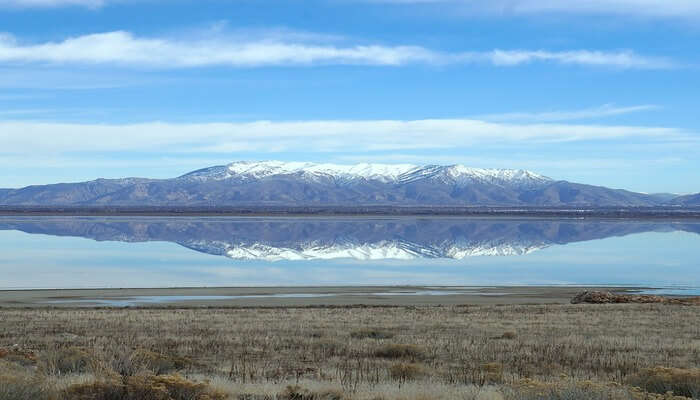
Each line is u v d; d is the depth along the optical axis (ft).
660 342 94.94
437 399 51.70
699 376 54.95
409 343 90.17
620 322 120.26
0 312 133.69
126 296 175.94
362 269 271.08
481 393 52.60
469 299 176.65
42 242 398.83
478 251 371.35
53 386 47.09
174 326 109.60
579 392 45.83
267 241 433.48
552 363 76.79
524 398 45.91
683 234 510.99
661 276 245.04
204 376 63.41
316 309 146.72
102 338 93.91
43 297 172.55
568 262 303.27
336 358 79.82
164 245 388.57
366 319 122.93
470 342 93.40
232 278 233.35
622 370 72.90
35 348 84.69
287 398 51.88
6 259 294.25
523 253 354.13
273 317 125.90
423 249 384.88
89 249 352.69
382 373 67.82
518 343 92.84
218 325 111.45
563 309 146.00
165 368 67.72
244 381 59.72
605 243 422.82
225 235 485.97
